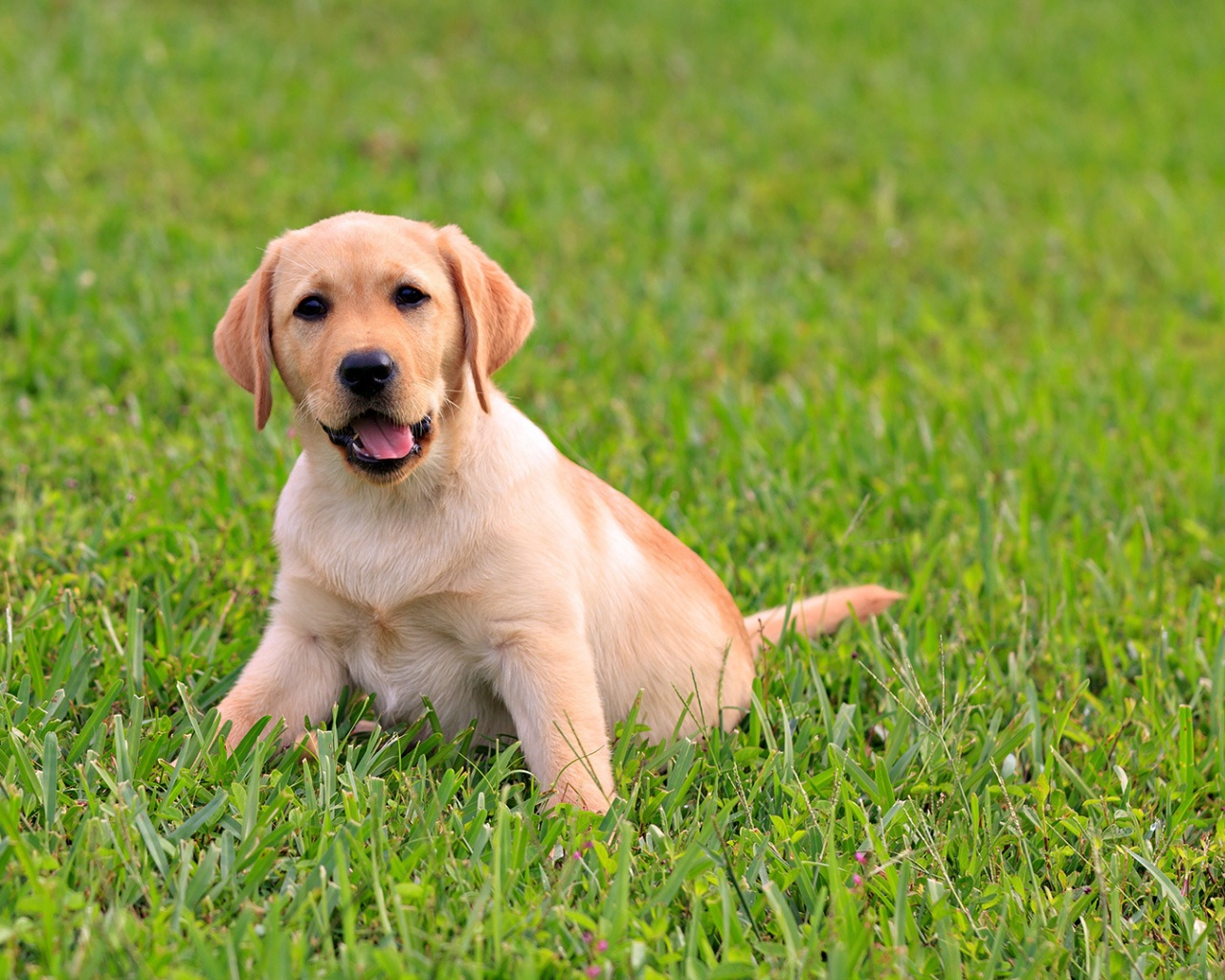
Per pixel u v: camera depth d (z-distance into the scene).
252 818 3.40
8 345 7.36
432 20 16.86
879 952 3.06
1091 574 5.58
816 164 12.91
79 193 9.89
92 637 4.49
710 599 4.50
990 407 7.44
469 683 4.09
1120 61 17.25
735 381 7.93
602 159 12.27
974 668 4.66
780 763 3.94
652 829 3.51
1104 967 3.14
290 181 10.70
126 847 3.20
